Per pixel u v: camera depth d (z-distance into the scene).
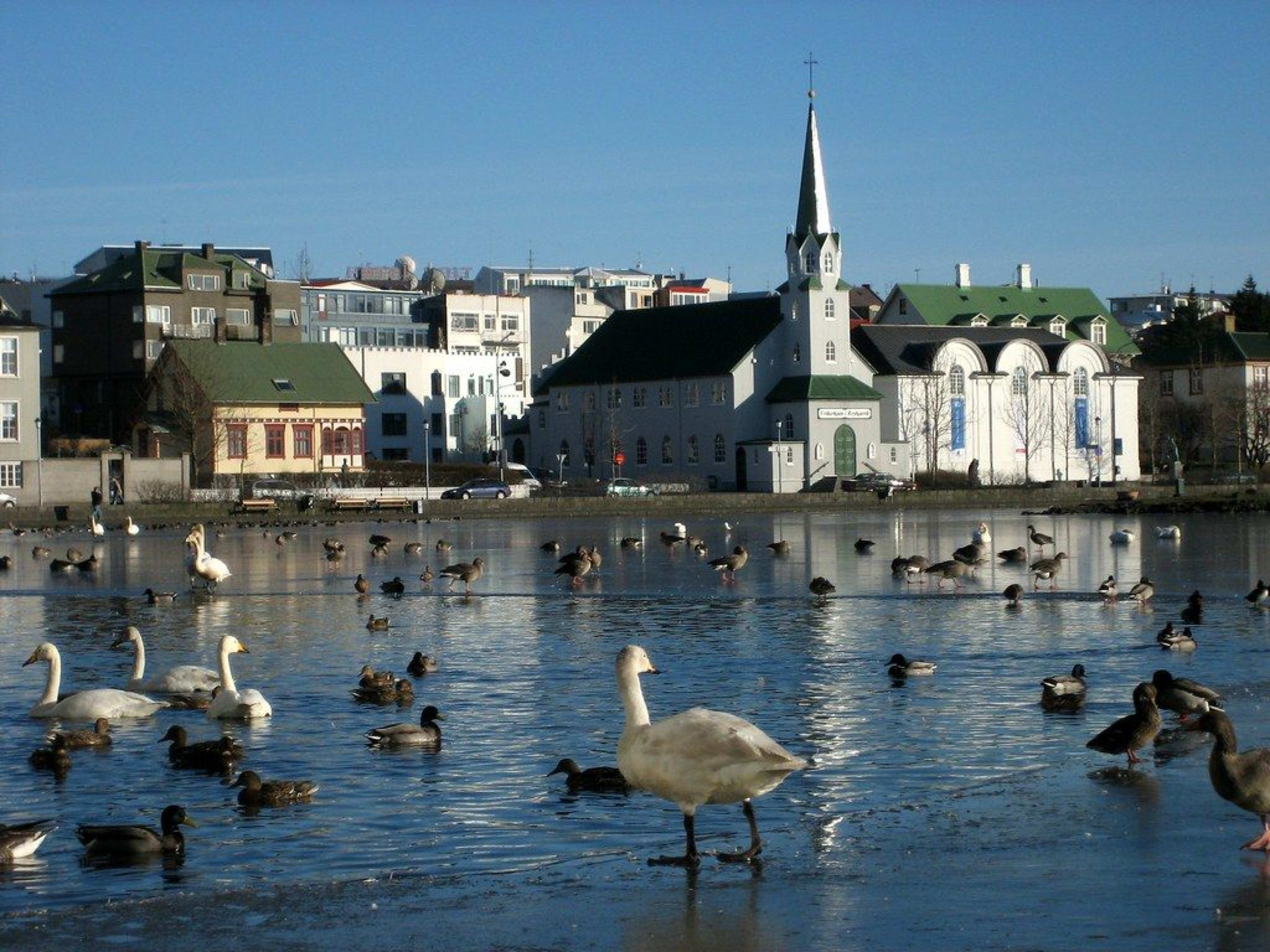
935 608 61.66
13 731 36.75
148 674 46.06
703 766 22.50
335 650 50.91
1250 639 49.84
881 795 28.48
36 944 20.67
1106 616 57.72
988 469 199.12
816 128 193.00
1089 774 29.08
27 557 99.69
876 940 19.50
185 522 135.25
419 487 173.00
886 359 195.75
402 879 23.58
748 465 188.50
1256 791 22.70
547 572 83.50
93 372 192.75
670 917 20.86
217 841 26.45
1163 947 18.91
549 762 32.38
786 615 59.75
